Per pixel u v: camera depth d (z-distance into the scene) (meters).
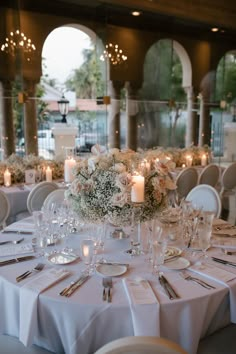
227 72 8.54
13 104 6.03
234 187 5.30
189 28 7.82
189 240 2.12
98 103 6.95
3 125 5.98
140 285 1.58
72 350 1.48
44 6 6.07
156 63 7.55
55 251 1.98
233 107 8.55
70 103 6.70
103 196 1.85
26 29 5.96
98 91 7.02
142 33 7.27
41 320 1.53
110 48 6.95
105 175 1.86
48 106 6.48
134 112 7.42
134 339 0.98
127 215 1.87
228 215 5.09
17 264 1.82
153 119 7.68
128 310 1.43
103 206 1.86
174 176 4.98
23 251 1.97
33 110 6.23
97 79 6.96
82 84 6.84
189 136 8.19
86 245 1.70
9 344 1.64
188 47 7.94
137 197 1.82
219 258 1.90
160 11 6.59
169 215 2.25
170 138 7.94
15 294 1.60
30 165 4.61
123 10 6.55
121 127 7.32
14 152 6.12
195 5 6.95
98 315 1.43
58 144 6.57
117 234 2.22
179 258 1.88
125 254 1.94
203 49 8.15
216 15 7.27
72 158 2.53
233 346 1.56
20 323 1.57
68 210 2.31
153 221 1.97
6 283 1.64
